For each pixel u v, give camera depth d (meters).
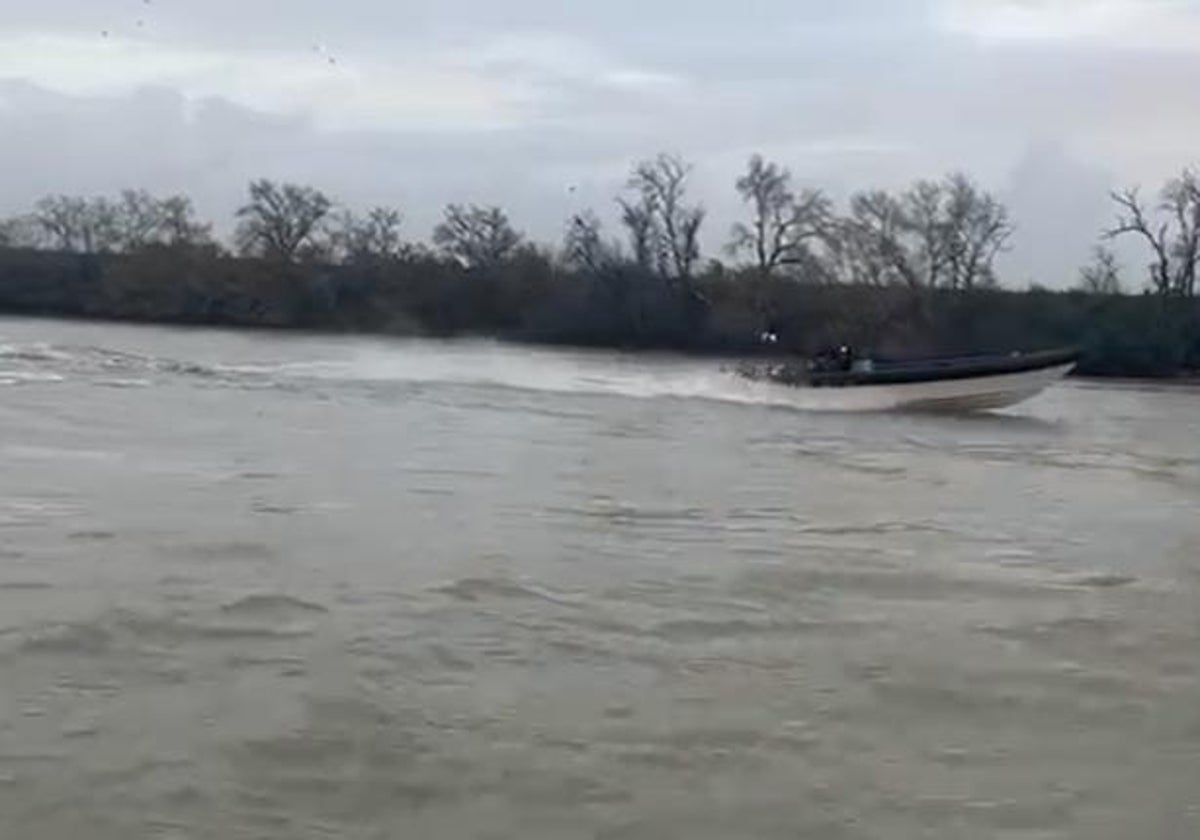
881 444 40.44
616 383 62.62
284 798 11.62
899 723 14.02
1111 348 88.94
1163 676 15.89
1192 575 21.77
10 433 34.19
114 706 13.52
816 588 19.83
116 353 73.06
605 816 11.54
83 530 21.58
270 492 26.03
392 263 116.44
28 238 132.50
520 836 11.12
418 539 21.94
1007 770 12.86
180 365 64.00
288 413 42.56
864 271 101.31
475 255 121.25
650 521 24.86
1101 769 12.95
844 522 25.80
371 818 11.34
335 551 20.69
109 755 12.33
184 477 27.56
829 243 102.50
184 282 113.75
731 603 18.66
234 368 64.12
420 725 13.34
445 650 15.76
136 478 27.16
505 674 15.00
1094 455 40.03
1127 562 22.84
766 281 102.19
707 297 105.06
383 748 12.73
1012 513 27.91
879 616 18.33
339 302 113.69
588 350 103.50
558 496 27.27
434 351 93.19
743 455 35.97
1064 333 90.62
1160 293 93.19
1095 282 97.81
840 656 16.28
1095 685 15.46
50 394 46.03
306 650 15.52
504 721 13.55
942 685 15.28
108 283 115.00
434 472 30.06
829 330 97.94
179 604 17.20
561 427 41.78
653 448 36.78
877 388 50.16
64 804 11.34
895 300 97.75
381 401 48.97
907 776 12.63
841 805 11.94
